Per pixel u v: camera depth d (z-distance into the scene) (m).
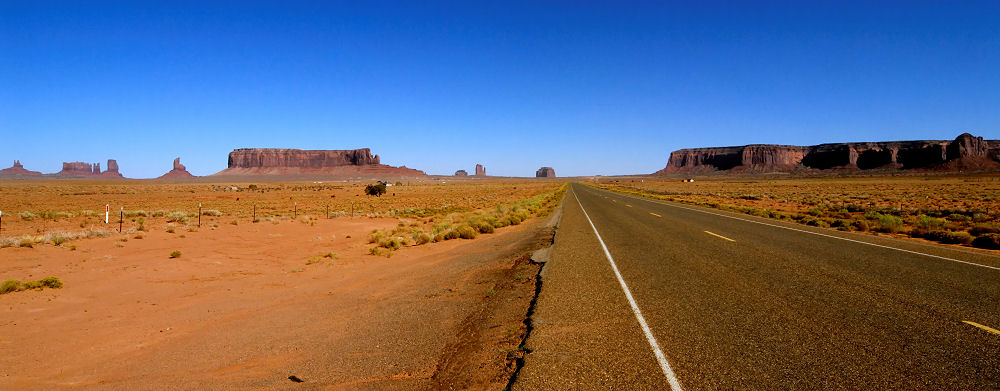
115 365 5.63
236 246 16.42
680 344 5.12
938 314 6.12
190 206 44.28
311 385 4.79
